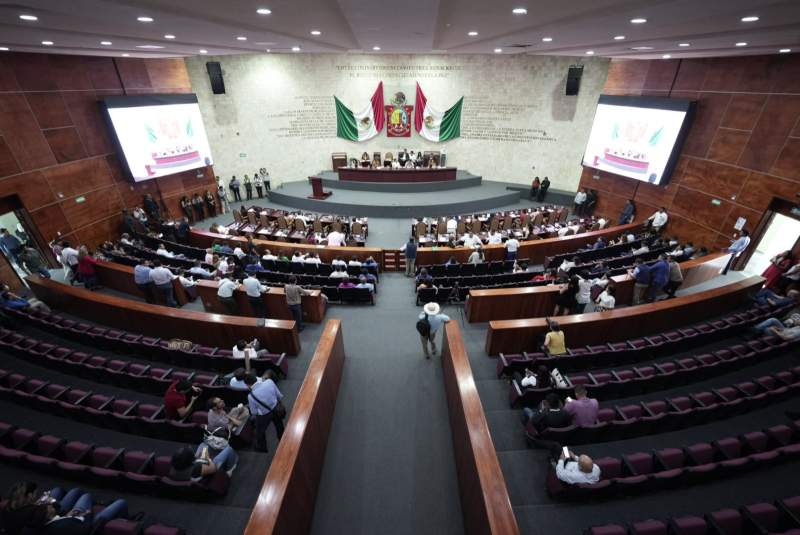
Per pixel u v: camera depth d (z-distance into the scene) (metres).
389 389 6.18
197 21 5.79
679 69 12.39
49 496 3.94
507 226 14.52
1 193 9.80
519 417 5.73
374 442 5.22
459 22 6.49
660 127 12.76
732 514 3.82
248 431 5.15
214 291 8.45
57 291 8.26
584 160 15.79
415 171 17.77
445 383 6.17
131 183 13.37
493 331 6.85
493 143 18.70
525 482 4.73
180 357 6.57
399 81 18.12
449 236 12.85
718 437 5.36
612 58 14.85
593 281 8.62
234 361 6.36
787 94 9.77
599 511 4.36
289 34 7.96
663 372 6.29
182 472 4.20
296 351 7.03
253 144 17.95
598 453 5.08
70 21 5.40
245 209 14.59
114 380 6.18
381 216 16.28
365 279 9.23
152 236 12.37
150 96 13.36
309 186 18.64
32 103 10.39
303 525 3.97
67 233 11.33
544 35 7.48
